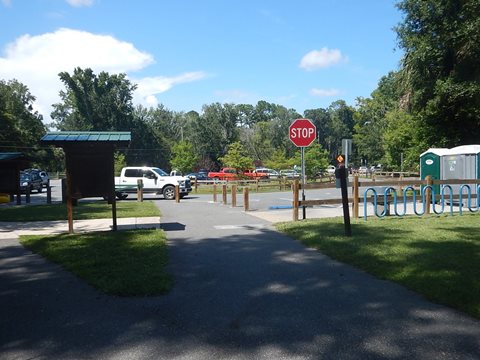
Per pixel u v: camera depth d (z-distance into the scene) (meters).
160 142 92.38
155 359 4.07
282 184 36.22
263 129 87.31
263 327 4.79
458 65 23.66
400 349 4.20
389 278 6.50
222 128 81.38
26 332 4.75
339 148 122.44
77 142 10.68
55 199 27.86
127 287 6.16
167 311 5.34
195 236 10.62
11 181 22.64
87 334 4.67
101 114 88.50
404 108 28.83
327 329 4.71
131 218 14.65
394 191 13.38
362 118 78.19
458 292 5.58
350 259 7.62
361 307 5.37
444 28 23.92
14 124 73.56
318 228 10.77
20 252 9.05
